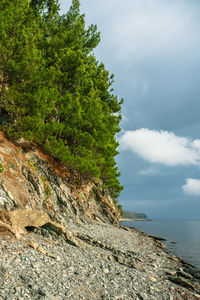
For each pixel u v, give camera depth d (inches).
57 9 1299.2
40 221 524.1
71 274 322.3
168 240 1672.0
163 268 618.2
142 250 837.2
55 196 831.1
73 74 1150.3
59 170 1004.6
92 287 304.7
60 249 438.0
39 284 247.6
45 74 808.3
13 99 709.9
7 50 642.2
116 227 1416.1
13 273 252.1
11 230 396.5
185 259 895.1
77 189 1118.4
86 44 1413.6
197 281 543.5
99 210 1433.3
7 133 731.4
